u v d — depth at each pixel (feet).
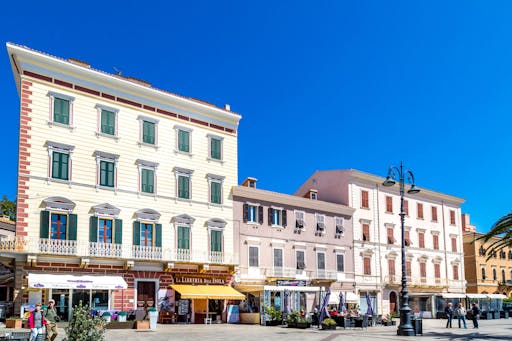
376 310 192.85
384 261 200.64
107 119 131.44
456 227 237.45
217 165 151.84
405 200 215.51
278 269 162.09
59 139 122.42
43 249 114.62
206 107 150.30
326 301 126.62
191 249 141.28
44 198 117.70
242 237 154.51
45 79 122.31
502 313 203.41
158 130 140.46
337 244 183.52
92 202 125.18
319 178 204.44
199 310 141.90
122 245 127.95
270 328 121.29
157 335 96.22
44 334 72.08
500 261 259.80
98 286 119.34
